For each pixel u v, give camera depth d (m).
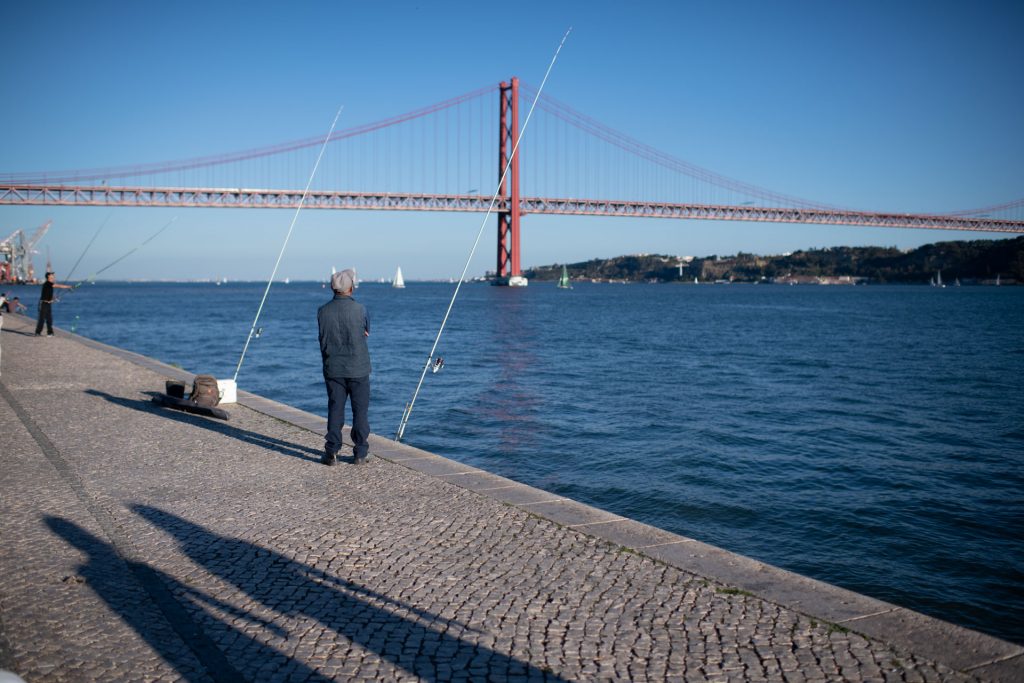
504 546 4.37
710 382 20.00
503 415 14.31
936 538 7.60
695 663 2.97
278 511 5.06
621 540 4.46
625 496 8.86
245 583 3.80
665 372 22.25
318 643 3.15
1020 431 13.33
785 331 42.66
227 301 99.19
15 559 4.08
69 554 4.18
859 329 44.56
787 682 2.82
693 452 11.20
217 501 5.29
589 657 3.03
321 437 7.70
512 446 11.48
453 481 5.88
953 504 8.76
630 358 26.53
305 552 4.26
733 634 3.23
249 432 7.93
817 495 9.05
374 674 2.89
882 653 3.04
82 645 3.10
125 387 11.30
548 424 13.38
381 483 5.83
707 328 45.03
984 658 3.00
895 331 42.84
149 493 5.48
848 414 15.03
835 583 6.47
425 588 3.75
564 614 3.44
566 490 9.05
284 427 8.25
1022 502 8.88
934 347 32.19
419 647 3.12
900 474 10.11
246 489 5.63
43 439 7.40
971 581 6.55
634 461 10.57
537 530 4.66
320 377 20.67
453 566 4.05
